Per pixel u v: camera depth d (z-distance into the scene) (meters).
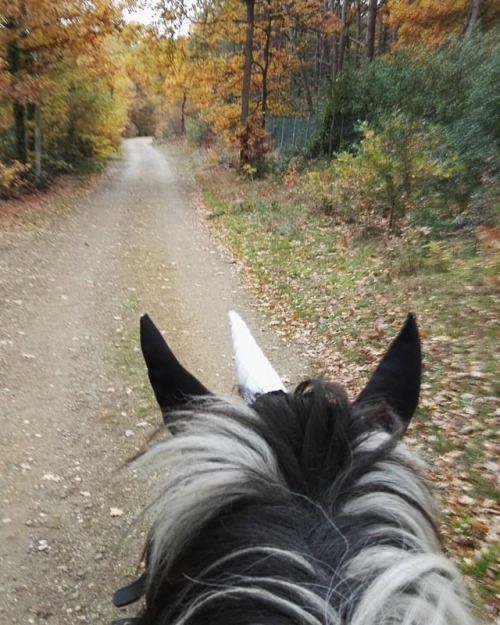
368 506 0.90
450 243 9.97
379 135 12.46
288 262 11.38
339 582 0.75
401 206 11.77
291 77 34.47
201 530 0.90
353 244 11.73
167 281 10.62
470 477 4.45
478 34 18.48
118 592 1.38
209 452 0.97
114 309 8.99
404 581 0.71
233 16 25.50
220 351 7.61
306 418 1.06
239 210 17.19
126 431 5.55
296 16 25.97
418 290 8.48
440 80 16.61
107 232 14.76
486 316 7.09
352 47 38.25
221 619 0.72
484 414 5.27
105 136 29.14
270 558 0.78
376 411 1.17
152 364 1.41
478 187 11.21
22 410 5.91
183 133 58.00
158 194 22.44
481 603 2.96
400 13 24.61
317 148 22.20
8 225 14.73
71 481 4.78
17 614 3.54
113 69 22.27
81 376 6.70
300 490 0.93
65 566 3.91
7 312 8.56
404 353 1.48
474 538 3.77
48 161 24.03
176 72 26.89
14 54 17.75
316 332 7.98
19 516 4.36
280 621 0.69
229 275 11.12
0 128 19.44
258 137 23.80
